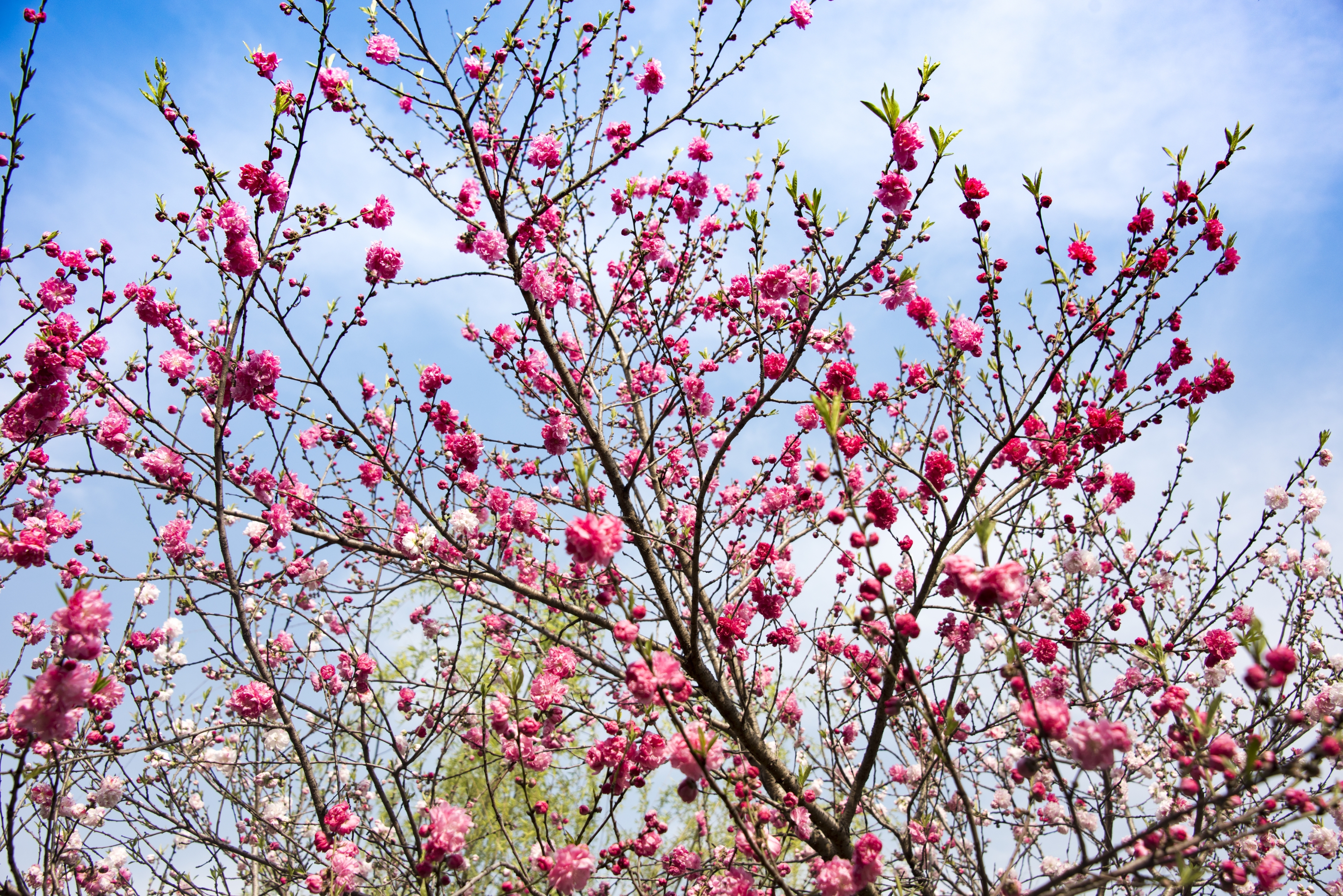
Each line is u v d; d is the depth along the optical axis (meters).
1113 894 3.44
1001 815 4.19
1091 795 3.94
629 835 4.98
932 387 4.27
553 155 4.77
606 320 4.96
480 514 5.07
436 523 4.31
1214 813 2.96
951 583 3.64
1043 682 4.07
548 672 3.95
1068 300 3.89
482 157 5.16
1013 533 4.08
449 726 4.16
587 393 5.64
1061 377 4.23
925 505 4.80
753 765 4.25
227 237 3.93
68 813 4.32
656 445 5.75
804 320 4.18
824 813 3.91
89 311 3.79
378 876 5.05
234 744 5.34
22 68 3.35
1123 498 4.57
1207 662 4.04
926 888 3.94
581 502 5.20
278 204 3.99
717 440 6.04
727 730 4.14
